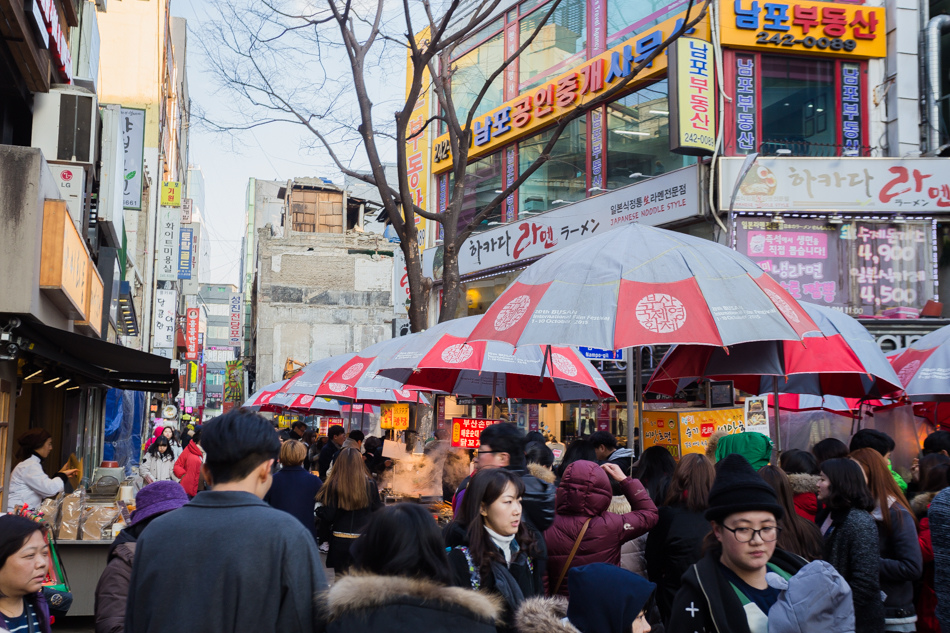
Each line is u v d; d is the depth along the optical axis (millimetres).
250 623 2508
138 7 29672
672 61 13781
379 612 2436
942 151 14133
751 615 2795
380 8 11820
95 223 13914
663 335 4645
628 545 5367
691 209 14172
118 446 23781
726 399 8695
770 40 14180
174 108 42906
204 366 64812
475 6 21344
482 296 20797
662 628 4336
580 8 18016
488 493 3449
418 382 9406
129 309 22047
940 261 14078
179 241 34000
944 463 5441
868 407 9656
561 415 17453
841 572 4090
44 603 3410
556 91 18094
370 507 7066
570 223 17172
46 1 10109
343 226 53781
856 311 13805
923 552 4871
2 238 7754
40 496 7875
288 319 50750
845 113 14539
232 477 2744
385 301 52125
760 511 2787
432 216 11961
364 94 11727
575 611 2840
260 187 68062
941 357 6883
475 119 21016
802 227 13945
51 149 11586
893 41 14445
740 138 14164
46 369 10672
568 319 4895
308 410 19688
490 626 2510
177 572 2555
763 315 4695
